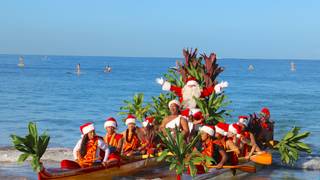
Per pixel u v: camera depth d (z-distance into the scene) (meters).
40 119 25.34
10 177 12.39
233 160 12.09
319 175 13.54
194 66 16.12
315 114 30.36
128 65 178.38
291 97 44.38
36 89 49.28
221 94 15.80
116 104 35.12
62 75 85.50
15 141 9.91
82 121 24.89
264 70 143.25
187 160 10.39
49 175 10.19
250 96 45.09
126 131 13.34
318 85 66.31
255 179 12.77
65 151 15.92
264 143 15.06
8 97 38.97
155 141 13.30
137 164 12.70
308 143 19.28
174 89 15.38
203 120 14.10
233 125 13.21
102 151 11.64
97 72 104.81
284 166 14.70
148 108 15.86
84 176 11.02
